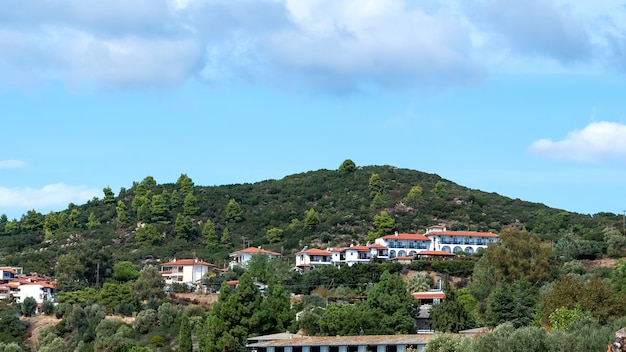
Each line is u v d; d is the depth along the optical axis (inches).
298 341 4835.1
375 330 5339.6
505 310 5241.1
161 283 7244.1
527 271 6387.8
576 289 4936.0
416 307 5659.5
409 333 5359.3
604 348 3599.9
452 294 5428.2
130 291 6998.0
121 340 5846.5
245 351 5162.4
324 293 6953.7
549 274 6402.6
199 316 6156.5
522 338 3722.9
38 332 6432.1
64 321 6466.5
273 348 4822.8
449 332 4692.4
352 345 4650.6
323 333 5310.0
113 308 6825.8
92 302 6924.2
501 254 6471.5
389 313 5516.7
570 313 4603.8
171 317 6200.8
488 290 6235.2
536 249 6535.4
